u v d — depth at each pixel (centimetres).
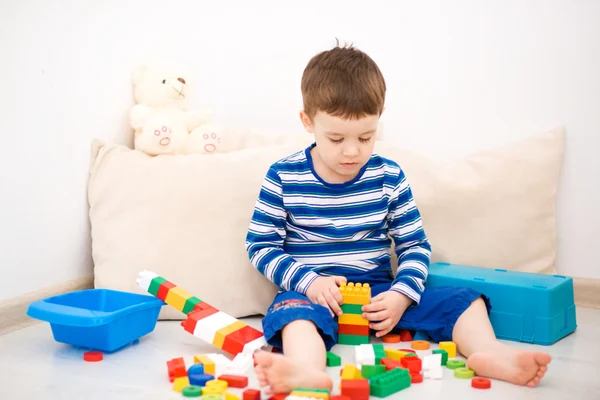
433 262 158
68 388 107
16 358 122
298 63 183
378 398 101
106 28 161
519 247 158
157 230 147
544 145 161
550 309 130
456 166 162
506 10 165
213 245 148
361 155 128
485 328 121
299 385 99
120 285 144
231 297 146
